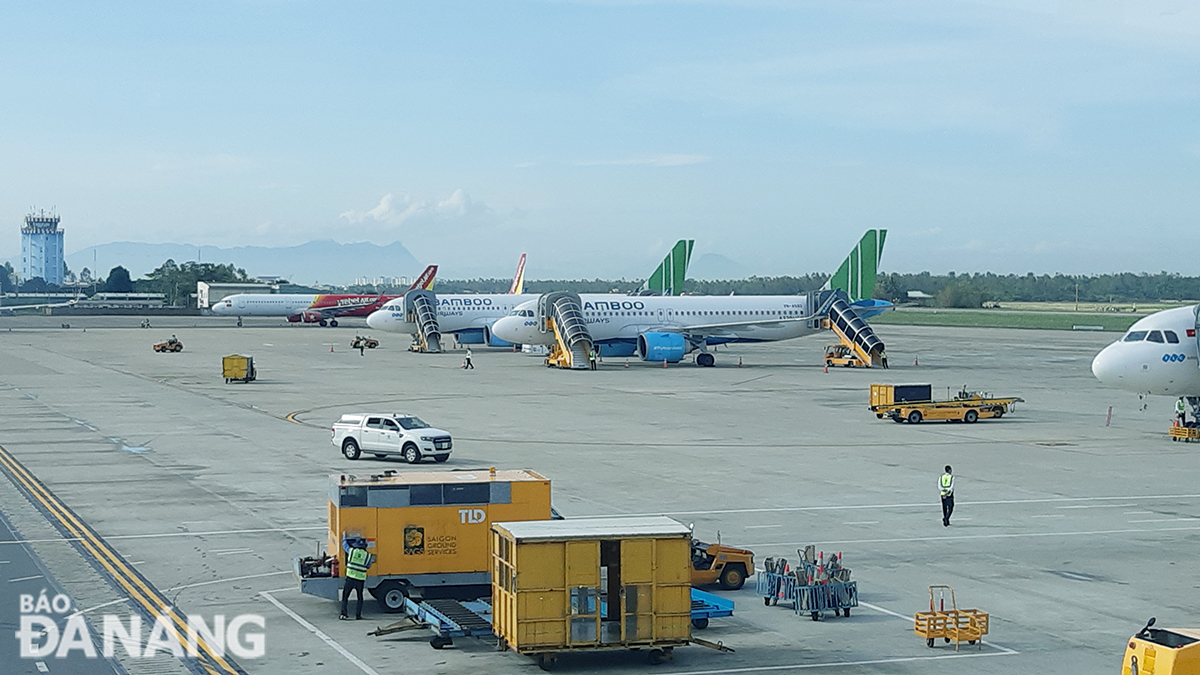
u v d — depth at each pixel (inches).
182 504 1909.4
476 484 1332.4
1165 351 2790.4
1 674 1057.5
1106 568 1521.9
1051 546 1652.3
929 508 1934.1
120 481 2130.9
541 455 2509.8
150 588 1382.9
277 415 3233.3
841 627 1255.5
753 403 3631.9
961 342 7303.2
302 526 1739.7
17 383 4180.6
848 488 2121.1
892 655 1149.7
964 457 2532.0
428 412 3329.2
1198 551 1625.2
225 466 2320.4
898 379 4522.6
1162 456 2566.4
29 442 2650.1
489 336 6117.1
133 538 1649.9
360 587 1267.2
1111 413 3420.3
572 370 4899.1
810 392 3991.1
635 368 5064.0
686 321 5310.0
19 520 1770.4
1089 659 1131.3
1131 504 1980.8
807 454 2561.5
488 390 4003.4
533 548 1088.2
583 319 5132.9
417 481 1332.4
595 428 2984.7
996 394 3951.8
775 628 1253.1
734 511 1891.0
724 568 1438.2
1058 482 2207.2
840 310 5310.0
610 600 1120.8
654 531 1128.8
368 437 2417.6
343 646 1169.4
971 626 1179.9
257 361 5364.2
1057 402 3735.2
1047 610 1315.2
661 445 2684.5
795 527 1770.4
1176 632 975.6
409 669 1095.0
